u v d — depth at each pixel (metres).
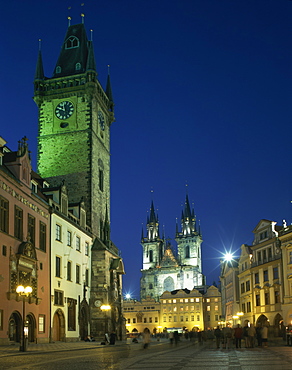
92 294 78.81
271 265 87.56
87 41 96.62
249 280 96.56
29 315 55.22
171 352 37.81
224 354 33.16
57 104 89.19
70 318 69.12
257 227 95.00
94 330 77.19
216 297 192.88
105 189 92.56
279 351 36.75
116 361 26.98
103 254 80.50
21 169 55.94
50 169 86.62
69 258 70.25
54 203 67.62
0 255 48.91
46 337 59.66
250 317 95.50
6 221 51.16
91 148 86.19
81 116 87.69
